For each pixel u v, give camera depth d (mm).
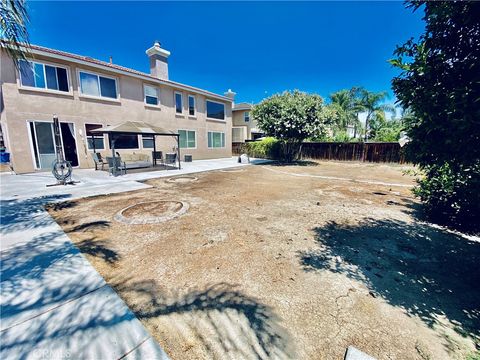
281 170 13250
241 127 28562
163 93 15562
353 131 23781
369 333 1936
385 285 2621
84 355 1676
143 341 1817
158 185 8445
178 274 2812
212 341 1841
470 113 1915
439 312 2195
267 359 1685
